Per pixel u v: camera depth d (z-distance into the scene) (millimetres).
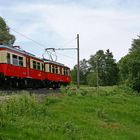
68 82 63750
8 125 21609
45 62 53438
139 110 41656
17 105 26188
